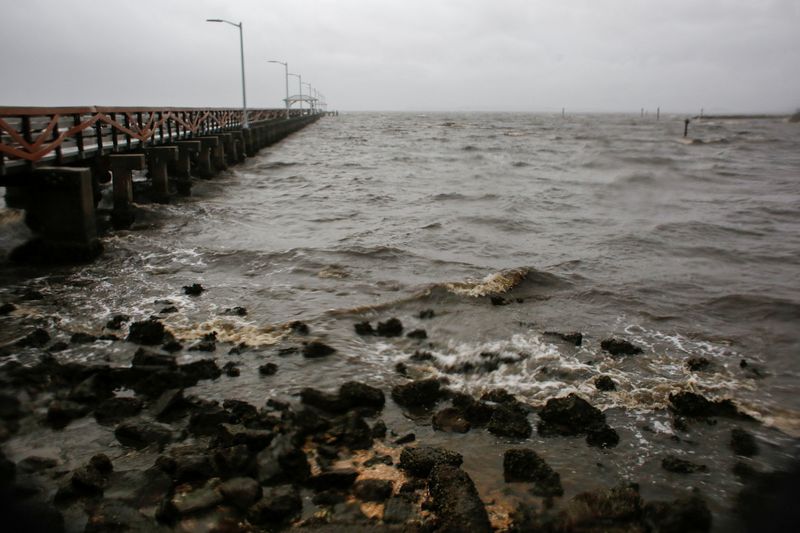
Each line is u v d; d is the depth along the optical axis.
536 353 7.98
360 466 5.17
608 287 11.41
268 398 6.48
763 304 10.41
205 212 18.58
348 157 42.59
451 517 4.34
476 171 34.38
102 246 12.71
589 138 74.19
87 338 7.93
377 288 10.85
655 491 5.01
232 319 8.98
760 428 6.20
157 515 4.41
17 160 11.00
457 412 6.16
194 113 26.16
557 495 4.84
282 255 13.10
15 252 11.66
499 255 13.96
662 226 17.67
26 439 5.55
